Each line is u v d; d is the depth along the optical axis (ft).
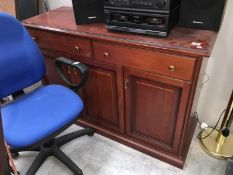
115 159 5.00
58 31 4.34
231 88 4.79
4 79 3.98
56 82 5.63
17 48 4.00
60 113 3.87
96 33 4.05
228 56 4.44
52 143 4.94
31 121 3.67
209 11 3.59
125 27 3.84
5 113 3.85
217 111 5.31
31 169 4.53
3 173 2.46
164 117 4.28
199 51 3.17
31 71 4.33
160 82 3.83
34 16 5.48
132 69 3.97
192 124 5.19
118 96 4.59
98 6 4.31
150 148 4.91
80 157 5.10
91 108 5.39
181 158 4.61
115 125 5.25
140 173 4.67
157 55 3.52
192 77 3.44
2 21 3.66
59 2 5.94
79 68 4.00
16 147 3.39
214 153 4.91
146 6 3.46
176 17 3.84
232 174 4.10
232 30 4.13
